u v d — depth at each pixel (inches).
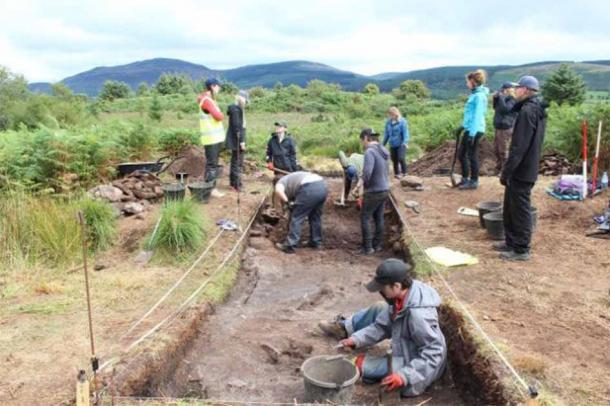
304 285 276.4
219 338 211.9
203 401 151.4
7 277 249.1
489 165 483.8
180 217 290.5
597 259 260.4
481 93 380.8
